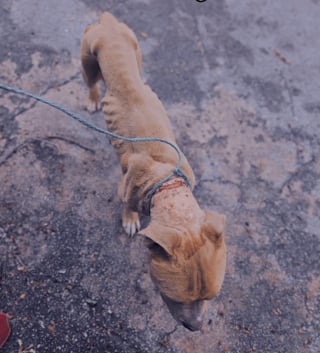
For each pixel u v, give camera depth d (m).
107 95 1.44
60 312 1.54
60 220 1.68
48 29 2.09
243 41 2.26
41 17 2.11
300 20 2.40
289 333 1.60
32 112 1.86
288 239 1.77
